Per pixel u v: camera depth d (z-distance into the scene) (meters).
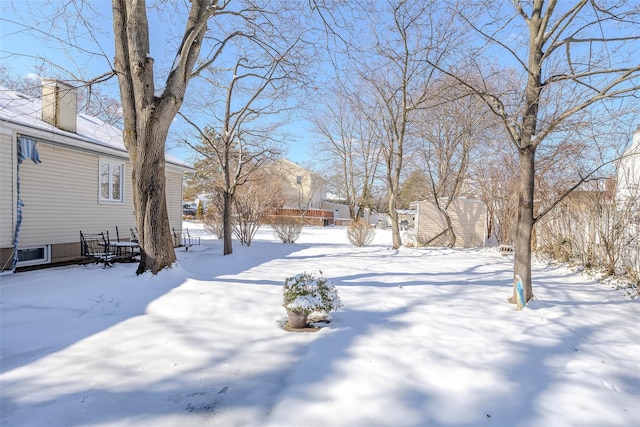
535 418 2.51
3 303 5.11
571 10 4.82
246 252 11.90
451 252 12.64
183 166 14.23
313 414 2.51
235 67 10.57
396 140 14.61
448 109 14.16
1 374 3.09
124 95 6.40
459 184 17.30
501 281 7.25
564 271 8.73
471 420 2.47
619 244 7.59
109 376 3.06
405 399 2.71
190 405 2.63
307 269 8.42
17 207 8.03
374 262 9.90
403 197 30.89
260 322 4.46
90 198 10.48
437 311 5.02
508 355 3.56
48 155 9.21
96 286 5.84
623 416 2.55
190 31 6.16
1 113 7.87
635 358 3.59
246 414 2.52
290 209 36.91
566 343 3.94
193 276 6.83
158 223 6.36
